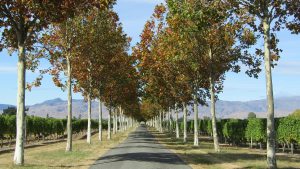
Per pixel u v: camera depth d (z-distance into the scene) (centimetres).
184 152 3184
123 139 5766
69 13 1956
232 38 2855
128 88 6250
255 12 1769
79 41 3186
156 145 4184
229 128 5012
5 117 4878
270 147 1733
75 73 4266
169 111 7719
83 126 10556
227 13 1772
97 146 4044
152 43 4491
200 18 1739
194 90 4153
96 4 2030
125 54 5203
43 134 6662
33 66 2848
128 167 2062
